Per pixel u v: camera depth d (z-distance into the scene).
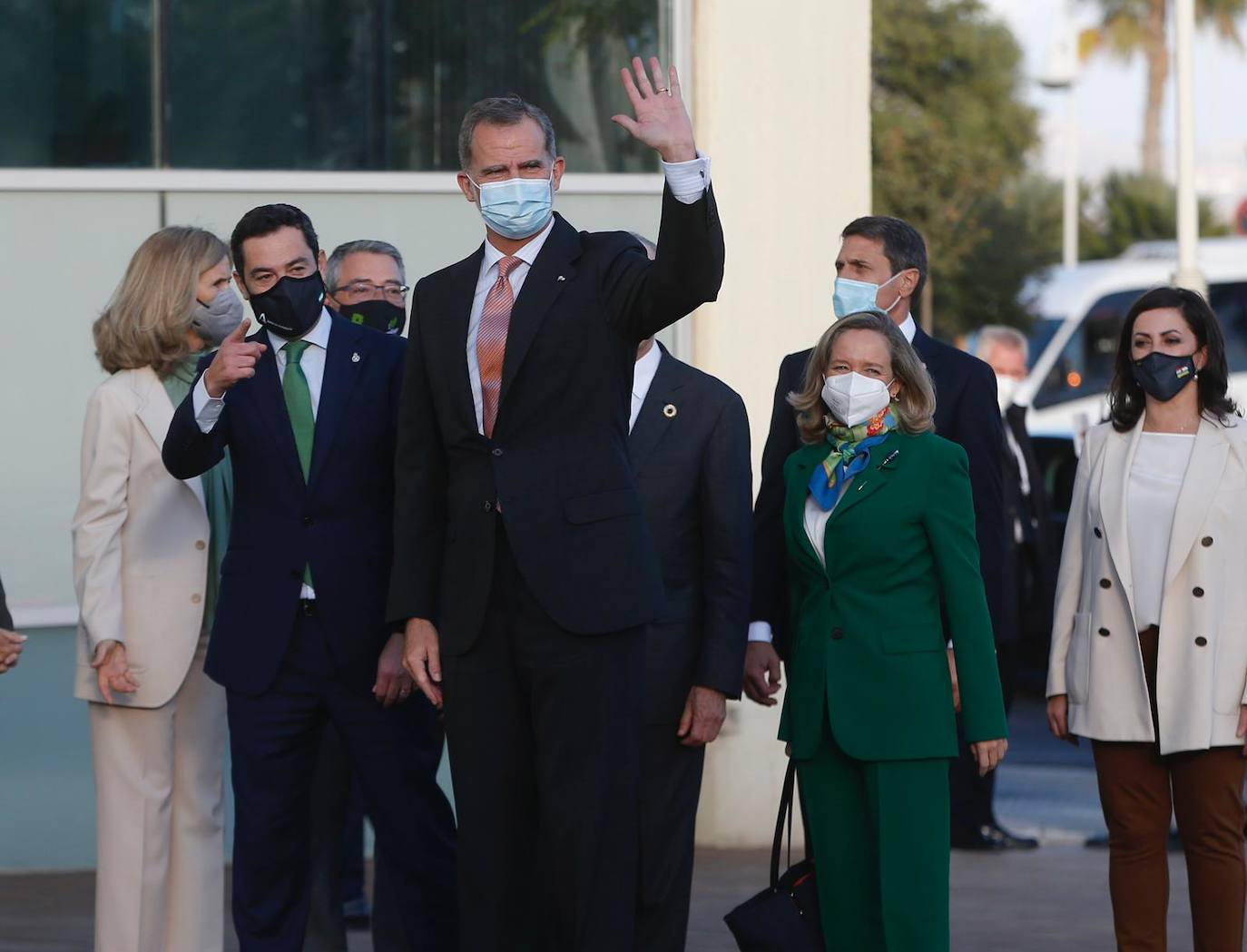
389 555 10.23
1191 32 35.09
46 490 15.07
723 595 10.23
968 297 54.22
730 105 15.46
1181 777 10.79
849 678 9.73
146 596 10.52
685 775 10.27
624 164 15.81
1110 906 14.09
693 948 12.48
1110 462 11.02
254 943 10.14
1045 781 20.89
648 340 10.40
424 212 15.66
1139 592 10.77
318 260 10.26
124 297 10.62
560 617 8.82
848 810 9.85
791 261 15.60
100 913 10.51
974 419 10.77
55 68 15.13
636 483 10.27
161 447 10.47
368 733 10.16
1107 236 85.56
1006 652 13.38
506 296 9.05
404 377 9.42
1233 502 10.70
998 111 53.59
